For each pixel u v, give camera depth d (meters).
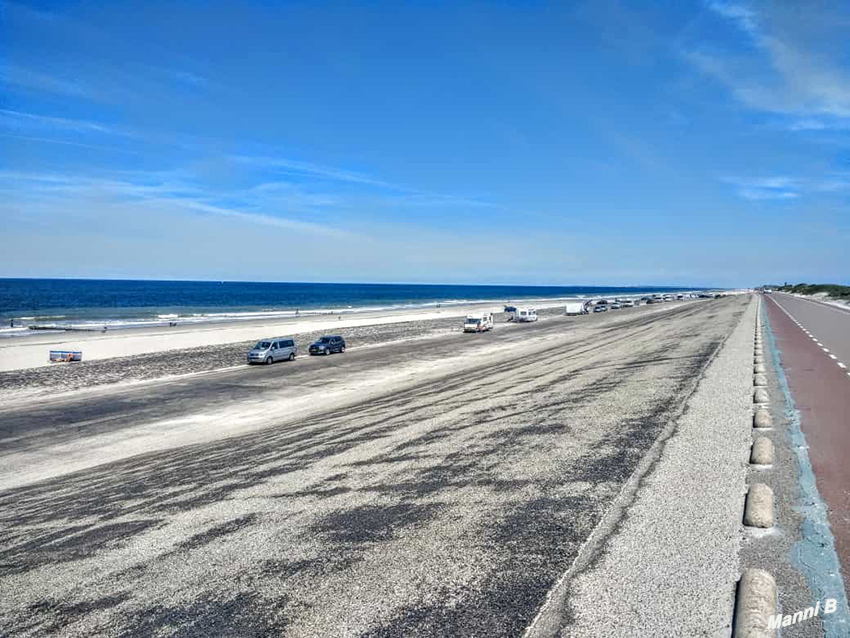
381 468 11.46
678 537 6.83
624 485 8.89
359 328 72.69
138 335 61.19
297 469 12.13
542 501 8.57
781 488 8.23
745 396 15.38
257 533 8.45
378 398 24.38
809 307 84.19
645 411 14.37
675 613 5.28
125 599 6.73
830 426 11.96
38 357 44.69
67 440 20.33
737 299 138.50
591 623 5.25
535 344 48.81
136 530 9.30
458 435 13.89
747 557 6.21
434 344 52.47
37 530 10.23
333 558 7.26
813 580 5.66
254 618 5.96
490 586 6.12
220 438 18.88
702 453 10.20
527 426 14.07
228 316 96.25
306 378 33.69
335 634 5.50
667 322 63.12
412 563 6.87
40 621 6.43
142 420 23.33
